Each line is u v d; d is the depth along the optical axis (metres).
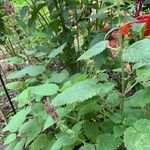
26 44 0.56
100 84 0.32
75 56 0.54
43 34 0.52
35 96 0.41
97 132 0.36
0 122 0.59
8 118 0.59
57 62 0.56
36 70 0.44
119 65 0.44
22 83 0.47
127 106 0.36
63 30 0.54
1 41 0.59
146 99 0.33
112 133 0.36
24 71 0.44
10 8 0.53
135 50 0.31
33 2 0.57
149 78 0.33
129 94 0.42
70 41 0.54
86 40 0.53
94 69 0.42
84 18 0.54
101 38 0.44
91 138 0.36
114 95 0.35
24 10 0.54
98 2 0.54
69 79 0.43
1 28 0.57
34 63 0.55
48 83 0.39
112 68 0.45
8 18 0.58
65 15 0.54
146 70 0.33
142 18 0.41
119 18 0.35
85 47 0.54
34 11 0.54
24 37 0.56
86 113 0.37
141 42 0.31
